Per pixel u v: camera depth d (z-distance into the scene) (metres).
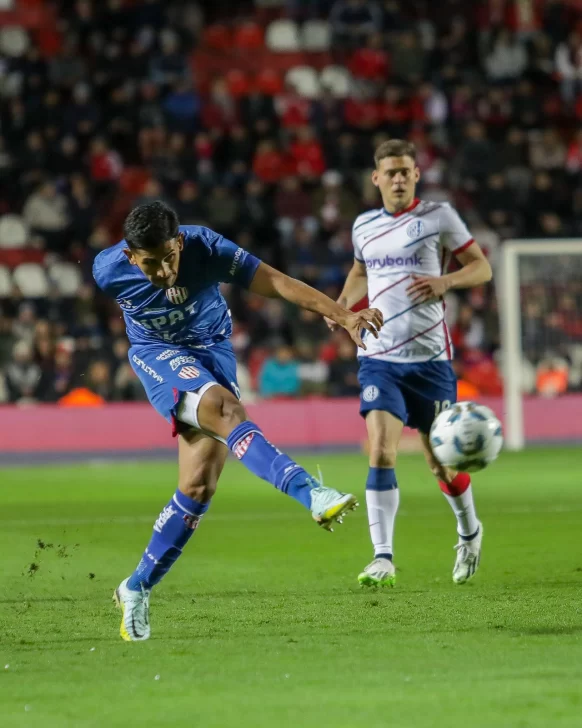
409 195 27.14
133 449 76.44
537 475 57.91
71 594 25.41
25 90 92.31
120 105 94.75
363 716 14.05
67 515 43.16
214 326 21.58
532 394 80.19
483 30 106.25
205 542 34.88
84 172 91.12
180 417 19.95
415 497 48.00
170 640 19.61
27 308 77.62
